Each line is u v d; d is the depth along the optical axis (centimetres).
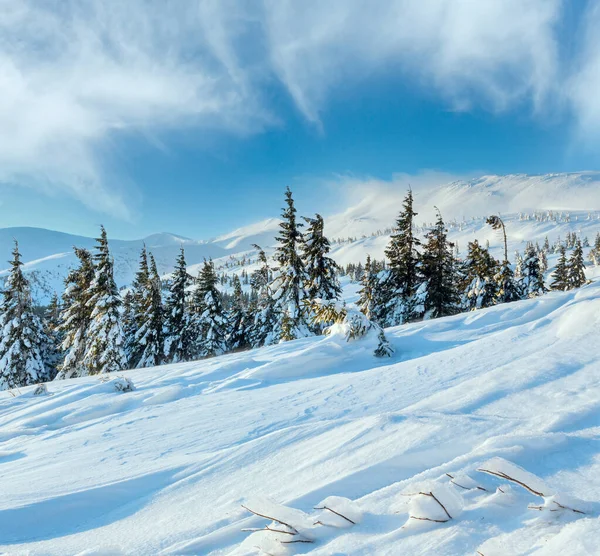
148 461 496
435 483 206
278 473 344
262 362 1212
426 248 2552
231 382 1001
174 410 793
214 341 3105
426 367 839
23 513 355
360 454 318
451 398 445
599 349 543
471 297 2788
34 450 637
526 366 505
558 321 934
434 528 187
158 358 3144
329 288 2400
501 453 251
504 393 422
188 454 509
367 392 727
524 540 163
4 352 2678
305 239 2384
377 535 194
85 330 2820
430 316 2495
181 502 340
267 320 2895
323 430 427
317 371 1062
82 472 481
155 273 3138
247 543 219
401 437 327
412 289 2541
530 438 267
